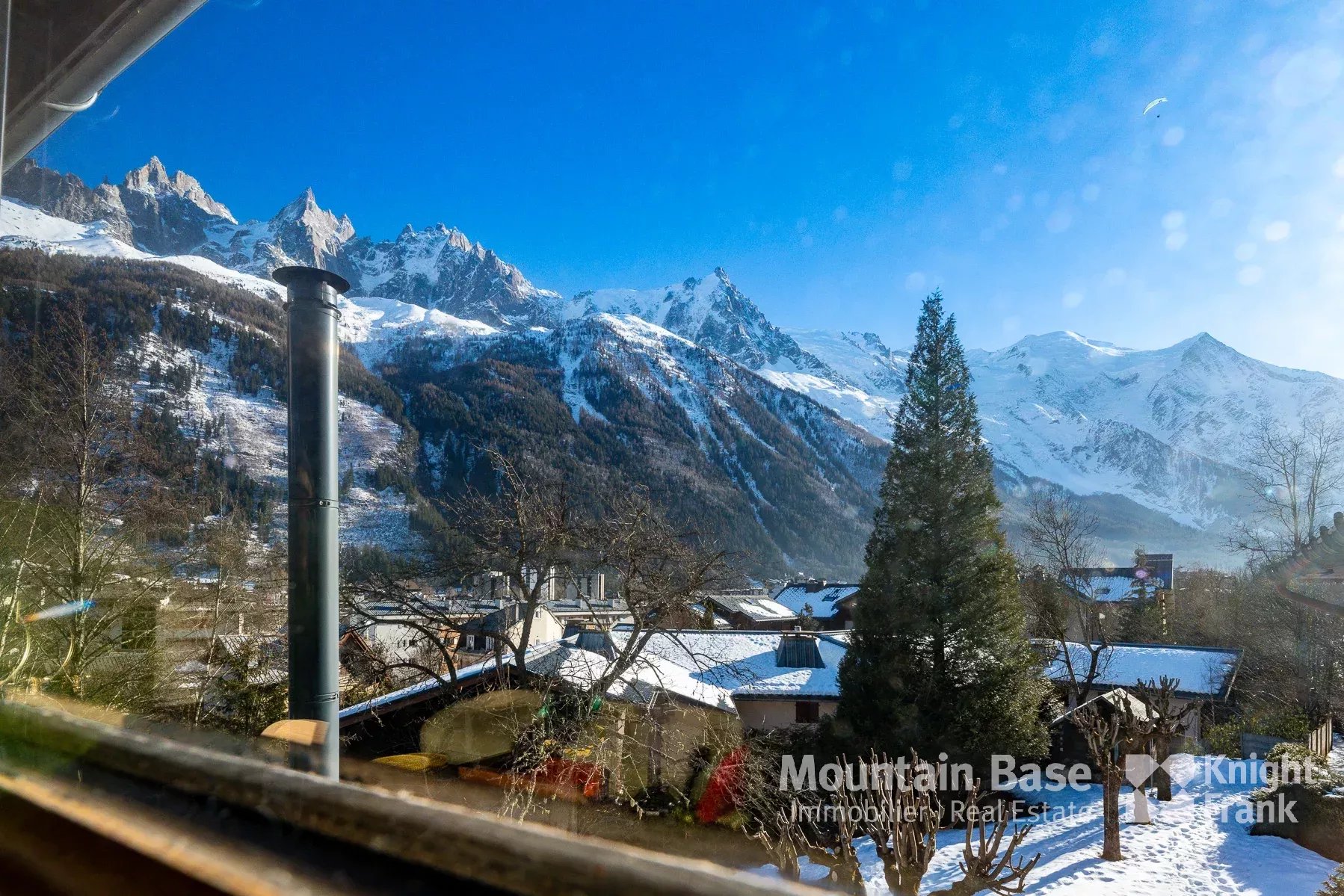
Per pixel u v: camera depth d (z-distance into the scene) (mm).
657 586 12594
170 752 1035
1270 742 21844
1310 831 13258
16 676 2443
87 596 5375
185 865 745
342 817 770
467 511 12875
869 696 21312
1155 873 12133
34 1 1933
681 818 9266
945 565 21953
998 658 21297
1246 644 26766
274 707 7023
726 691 21484
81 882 822
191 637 8188
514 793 4879
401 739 10055
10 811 1016
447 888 642
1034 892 11336
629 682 12375
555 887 595
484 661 13203
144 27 2068
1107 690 27891
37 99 2064
